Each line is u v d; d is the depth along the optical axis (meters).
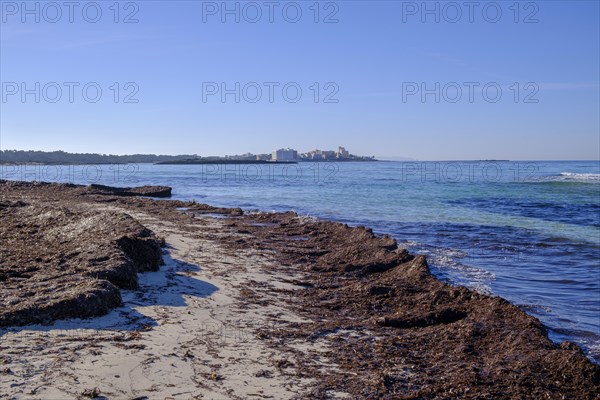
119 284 8.38
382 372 6.07
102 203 27.30
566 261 14.57
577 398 5.73
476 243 17.42
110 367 5.47
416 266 11.23
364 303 9.22
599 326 8.96
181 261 11.55
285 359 6.28
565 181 58.62
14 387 4.82
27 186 36.56
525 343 7.04
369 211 27.72
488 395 5.67
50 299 6.87
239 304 8.52
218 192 43.03
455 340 7.32
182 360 5.89
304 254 13.73
